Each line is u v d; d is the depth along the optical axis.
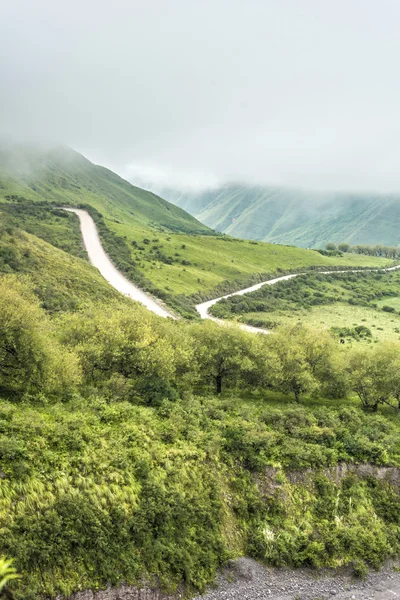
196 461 35.19
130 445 34.16
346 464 40.47
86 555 25.84
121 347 49.31
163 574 27.34
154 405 44.91
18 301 41.06
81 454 31.20
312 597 29.45
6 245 114.31
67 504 27.25
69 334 53.09
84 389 44.16
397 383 55.25
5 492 26.22
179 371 55.78
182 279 183.62
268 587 29.52
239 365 56.91
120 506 28.69
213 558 29.70
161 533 28.95
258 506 34.56
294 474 37.94
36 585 23.44
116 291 129.25
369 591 30.81
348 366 61.44
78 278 119.69
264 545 32.03
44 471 28.64
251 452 38.00
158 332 56.56
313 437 42.53
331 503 36.78
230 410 46.47
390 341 63.25
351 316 171.00
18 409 35.22
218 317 147.75
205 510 31.77
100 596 24.91
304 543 32.88
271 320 151.62
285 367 57.88
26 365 40.28
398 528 36.50
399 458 41.91
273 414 45.38
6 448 28.34
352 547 33.50
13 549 23.92
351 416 49.66
